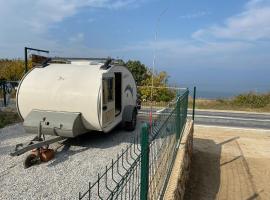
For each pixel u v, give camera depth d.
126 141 9.00
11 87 17.55
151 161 4.56
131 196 3.98
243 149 12.03
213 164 10.40
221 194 8.12
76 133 7.77
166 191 5.22
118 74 9.79
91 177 6.11
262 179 9.20
